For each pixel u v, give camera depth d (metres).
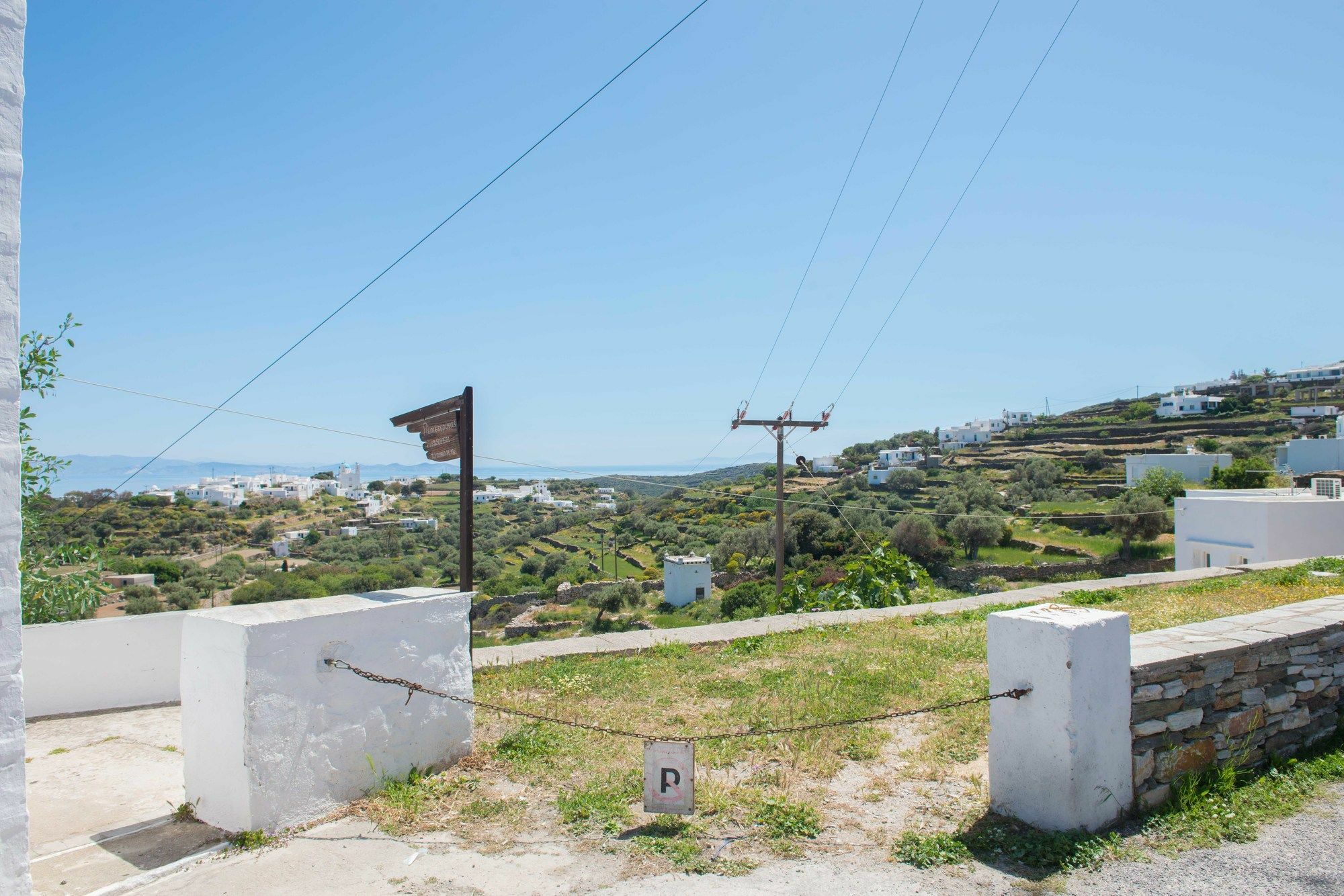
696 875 3.81
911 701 6.51
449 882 3.76
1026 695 4.21
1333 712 5.58
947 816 4.42
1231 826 4.21
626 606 34.59
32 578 7.91
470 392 6.48
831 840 4.18
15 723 2.93
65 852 4.08
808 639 9.06
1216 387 106.38
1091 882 3.68
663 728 5.99
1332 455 38.62
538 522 66.38
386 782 4.83
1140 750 4.39
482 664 7.91
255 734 4.16
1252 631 5.32
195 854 4.00
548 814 4.54
